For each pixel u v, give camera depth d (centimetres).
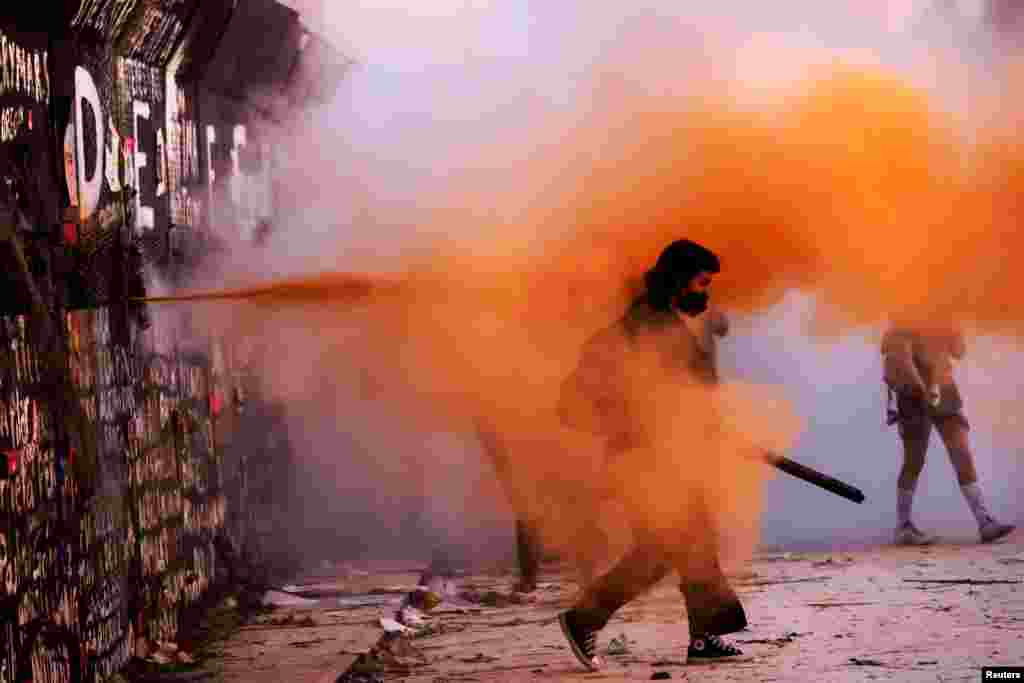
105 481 891
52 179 805
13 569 713
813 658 934
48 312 772
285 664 1006
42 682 755
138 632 984
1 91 728
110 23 920
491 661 1005
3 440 702
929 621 1053
